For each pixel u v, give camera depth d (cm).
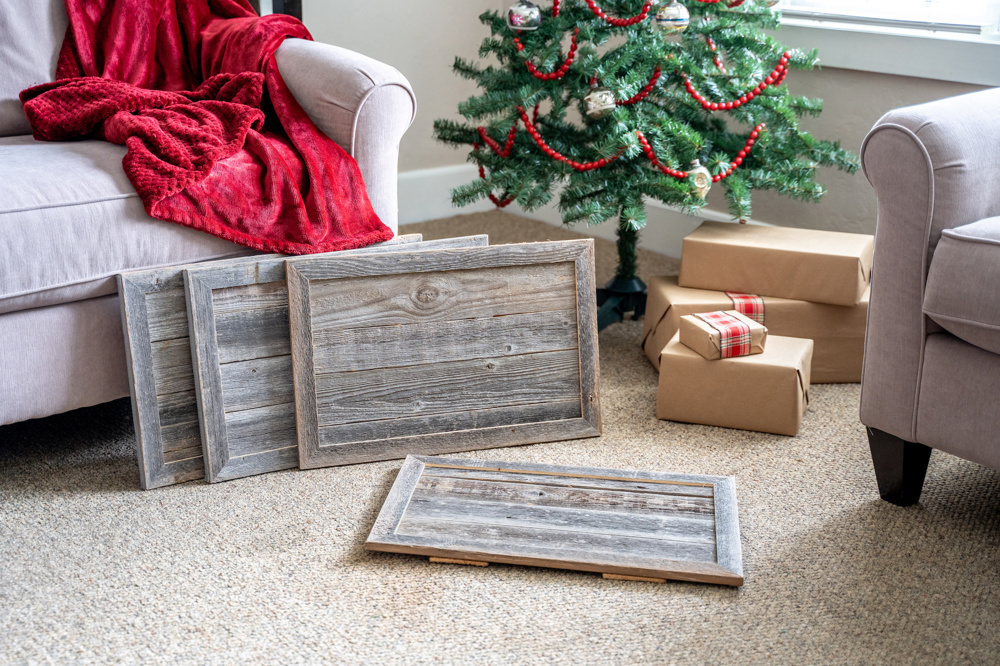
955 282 131
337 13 282
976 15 214
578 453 170
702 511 146
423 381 168
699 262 201
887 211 142
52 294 149
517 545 136
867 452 171
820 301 194
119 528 144
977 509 151
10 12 189
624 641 120
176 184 154
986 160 141
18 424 178
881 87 226
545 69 205
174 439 157
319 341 161
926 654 118
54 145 175
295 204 165
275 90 183
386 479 160
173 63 205
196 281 152
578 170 207
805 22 242
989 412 133
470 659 116
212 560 136
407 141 310
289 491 156
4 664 114
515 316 171
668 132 204
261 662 115
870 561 137
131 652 117
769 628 123
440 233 304
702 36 210
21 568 133
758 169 212
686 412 181
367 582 132
